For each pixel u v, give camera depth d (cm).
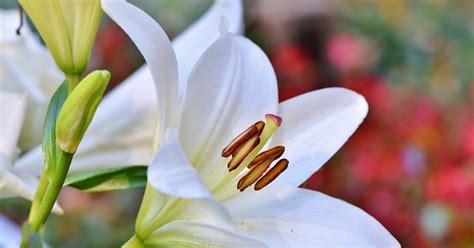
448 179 149
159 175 51
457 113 169
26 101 65
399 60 191
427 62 190
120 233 160
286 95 176
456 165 151
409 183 150
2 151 63
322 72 185
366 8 201
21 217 100
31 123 70
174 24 178
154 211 56
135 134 66
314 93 62
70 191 159
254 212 59
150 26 56
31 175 65
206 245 56
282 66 179
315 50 196
